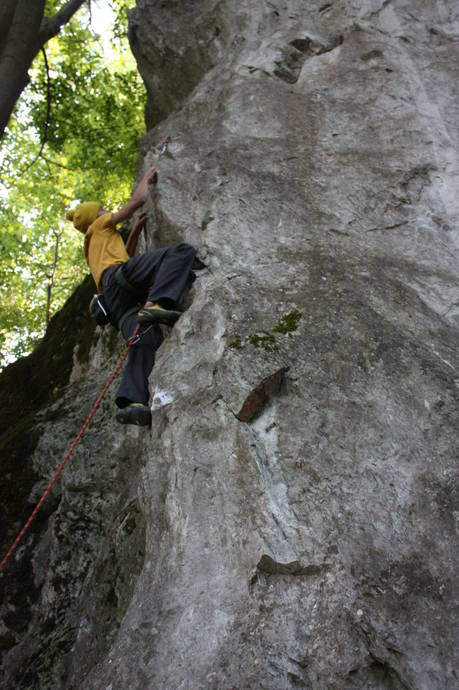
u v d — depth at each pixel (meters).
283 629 2.59
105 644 3.59
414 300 3.81
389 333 3.43
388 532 2.71
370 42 5.72
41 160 13.36
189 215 4.46
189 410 3.38
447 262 4.23
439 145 4.93
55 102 12.46
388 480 2.86
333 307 3.56
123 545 3.87
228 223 4.24
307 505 2.84
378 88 5.34
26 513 4.77
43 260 14.57
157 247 4.56
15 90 6.87
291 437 3.05
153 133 5.97
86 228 4.53
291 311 3.57
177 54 6.97
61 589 4.36
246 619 2.66
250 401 3.17
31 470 4.94
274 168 4.74
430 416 3.05
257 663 2.53
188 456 3.24
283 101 5.35
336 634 2.51
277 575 2.73
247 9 6.43
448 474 2.85
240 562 2.83
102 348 5.97
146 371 3.88
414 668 2.38
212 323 3.62
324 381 3.20
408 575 2.58
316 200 4.54
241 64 5.80
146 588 3.02
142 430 4.45
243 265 3.97
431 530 2.70
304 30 6.02
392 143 4.95
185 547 2.99
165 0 7.34
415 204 4.59
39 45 7.31
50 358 6.53
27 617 4.34
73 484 4.71
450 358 3.43
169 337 3.78
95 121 12.87
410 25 5.89
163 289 3.83
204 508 3.07
